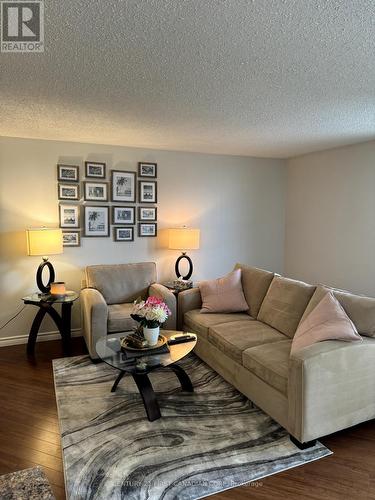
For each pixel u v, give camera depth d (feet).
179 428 7.46
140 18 4.74
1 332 12.23
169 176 14.40
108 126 10.46
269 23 4.85
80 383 9.45
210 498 5.67
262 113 9.16
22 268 12.33
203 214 15.26
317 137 11.93
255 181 16.25
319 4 4.39
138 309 8.54
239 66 6.28
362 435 7.31
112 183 13.37
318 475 6.15
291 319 9.39
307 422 6.59
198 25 4.91
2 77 6.77
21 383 9.52
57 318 11.35
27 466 6.37
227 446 6.87
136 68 6.37
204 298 11.87
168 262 14.73
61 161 12.55
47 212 12.50
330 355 6.70
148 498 5.64
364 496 5.71
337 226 14.07
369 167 12.58
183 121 9.93
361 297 7.93
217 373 10.08
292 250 16.70
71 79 6.88
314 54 5.79
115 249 13.71
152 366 7.64
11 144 11.84
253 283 11.55
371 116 9.43
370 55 5.82
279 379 7.18
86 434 7.25
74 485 5.89
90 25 4.92
